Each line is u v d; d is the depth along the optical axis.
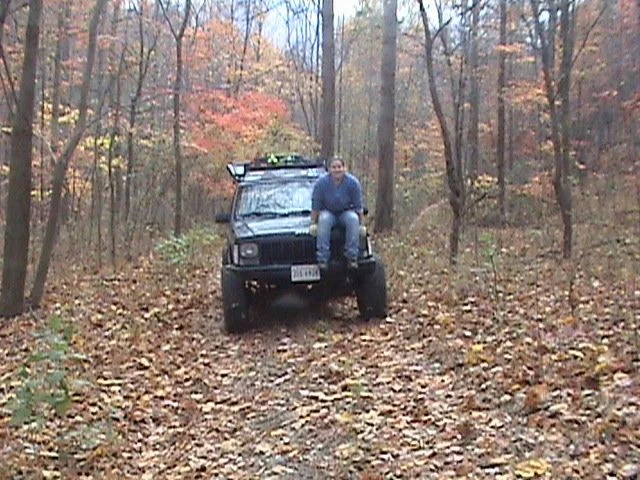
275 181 10.74
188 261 15.39
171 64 28.23
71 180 21.20
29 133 10.91
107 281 13.81
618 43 27.83
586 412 5.31
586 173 24.89
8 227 10.93
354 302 10.57
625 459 4.46
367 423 5.82
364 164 30.11
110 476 5.19
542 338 7.35
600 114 28.31
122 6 26.14
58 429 6.04
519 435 5.15
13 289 10.91
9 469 5.20
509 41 26.47
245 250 9.28
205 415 6.51
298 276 9.20
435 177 28.09
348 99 38.09
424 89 36.97
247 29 29.78
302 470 5.14
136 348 8.75
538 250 13.85
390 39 19.56
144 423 6.37
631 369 6.00
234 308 9.23
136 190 24.12
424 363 7.29
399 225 20.86
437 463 4.90
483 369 6.73
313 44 33.53
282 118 23.44
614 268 10.97
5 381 7.22
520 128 30.17
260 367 7.86
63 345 6.28
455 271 11.37
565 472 4.42
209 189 24.17
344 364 7.50
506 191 22.06
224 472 5.21
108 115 22.53
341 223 9.27
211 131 21.59
